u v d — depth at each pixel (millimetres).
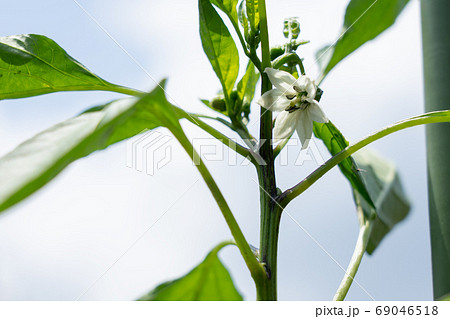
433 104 326
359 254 305
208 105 327
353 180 327
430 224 311
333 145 334
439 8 328
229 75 306
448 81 323
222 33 298
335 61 323
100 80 314
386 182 367
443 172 311
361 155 368
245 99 316
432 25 329
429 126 318
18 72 311
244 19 301
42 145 217
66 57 312
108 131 210
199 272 316
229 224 263
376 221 343
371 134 286
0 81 312
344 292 288
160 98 238
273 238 278
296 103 298
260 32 295
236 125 312
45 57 310
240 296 328
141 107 243
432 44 327
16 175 201
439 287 301
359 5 328
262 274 270
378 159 379
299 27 315
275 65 308
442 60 324
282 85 294
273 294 273
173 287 310
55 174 196
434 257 307
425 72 331
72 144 206
